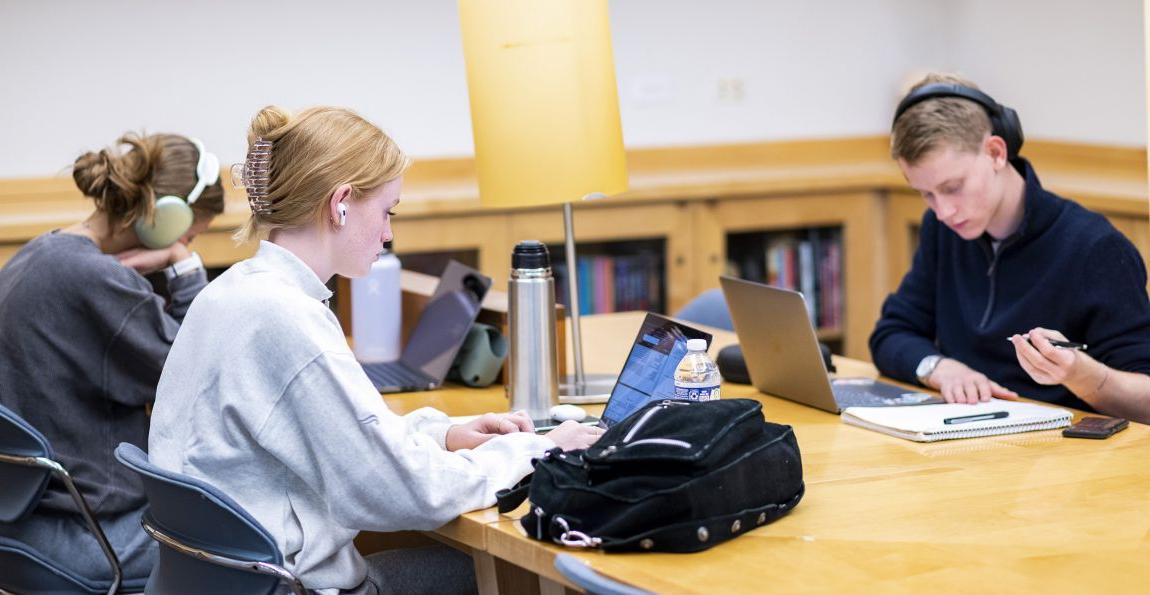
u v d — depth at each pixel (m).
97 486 2.28
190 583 1.80
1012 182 2.48
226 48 4.53
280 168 1.82
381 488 1.72
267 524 1.79
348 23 4.68
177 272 2.62
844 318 5.35
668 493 1.54
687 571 1.50
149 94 4.46
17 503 2.12
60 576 2.17
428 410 2.10
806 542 1.59
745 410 1.69
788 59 5.32
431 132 4.83
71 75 4.35
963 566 1.50
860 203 5.26
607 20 2.37
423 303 2.88
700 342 2.08
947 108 2.41
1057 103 4.93
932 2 5.48
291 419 1.75
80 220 4.30
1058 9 4.89
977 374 2.44
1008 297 2.55
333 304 3.18
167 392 1.86
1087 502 1.73
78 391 2.30
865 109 5.45
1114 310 2.39
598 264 4.96
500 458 1.85
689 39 5.17
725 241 5.13
